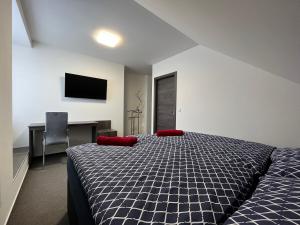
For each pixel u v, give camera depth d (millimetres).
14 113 3127
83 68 3891
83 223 938
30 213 1609
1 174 1317
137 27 2607
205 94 3078
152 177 948
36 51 3297
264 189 791
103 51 3678
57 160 3279
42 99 3393
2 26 1341
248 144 1725
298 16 764
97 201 747
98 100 4164
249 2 842
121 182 887
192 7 1299
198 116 3221
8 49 1498
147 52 3639
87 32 2852
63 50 3613
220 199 756
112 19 2420
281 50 1263
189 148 1571
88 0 2033
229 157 1286
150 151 1484
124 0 2000
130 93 5570
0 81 1292
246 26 1138
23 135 3209
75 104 3814
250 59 1993
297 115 1982
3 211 1383
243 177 983
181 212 656
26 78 3217
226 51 2256
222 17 1194
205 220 618
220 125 2826
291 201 609
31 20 2508
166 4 1531
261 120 2297
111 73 4352
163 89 4250
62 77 3621
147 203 708
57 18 2441
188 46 3277
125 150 1515
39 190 2068
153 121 4492
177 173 1006
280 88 2107
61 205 1757
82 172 1076
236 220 521
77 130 3873
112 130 4121
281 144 2111
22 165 2258
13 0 1862
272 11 822
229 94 2682
